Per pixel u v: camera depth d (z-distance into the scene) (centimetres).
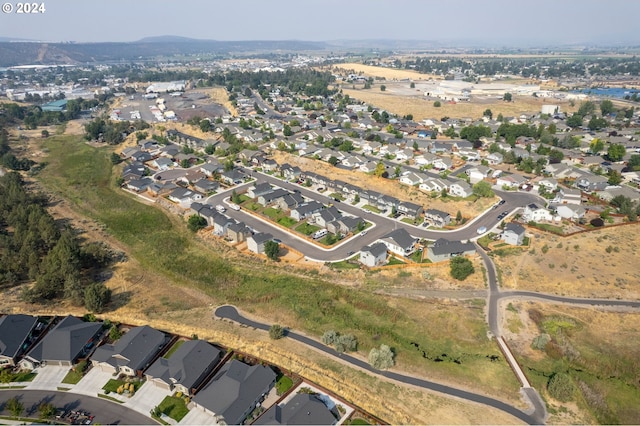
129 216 9169
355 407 4409
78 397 4512
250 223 8681
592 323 5806
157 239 8175
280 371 4906
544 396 4622
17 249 7200
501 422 4275
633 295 6309
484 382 4775
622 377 5006
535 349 5312
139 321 5806
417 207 8900
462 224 8512
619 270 6788
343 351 5228
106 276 6975
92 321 5744
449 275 6812
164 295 6494
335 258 7394
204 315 5988
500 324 5738
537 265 7000
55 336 5131
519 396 4606
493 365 5022
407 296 6350
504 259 7219
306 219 8775
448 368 4972
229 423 4103
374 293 6431
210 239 8144
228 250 7738
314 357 5147
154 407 4391
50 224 7738
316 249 7700
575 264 6962
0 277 6500
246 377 4562
